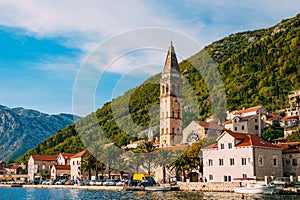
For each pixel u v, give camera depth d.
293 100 192.12
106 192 92.62
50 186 136.25
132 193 85.25
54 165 168.38
